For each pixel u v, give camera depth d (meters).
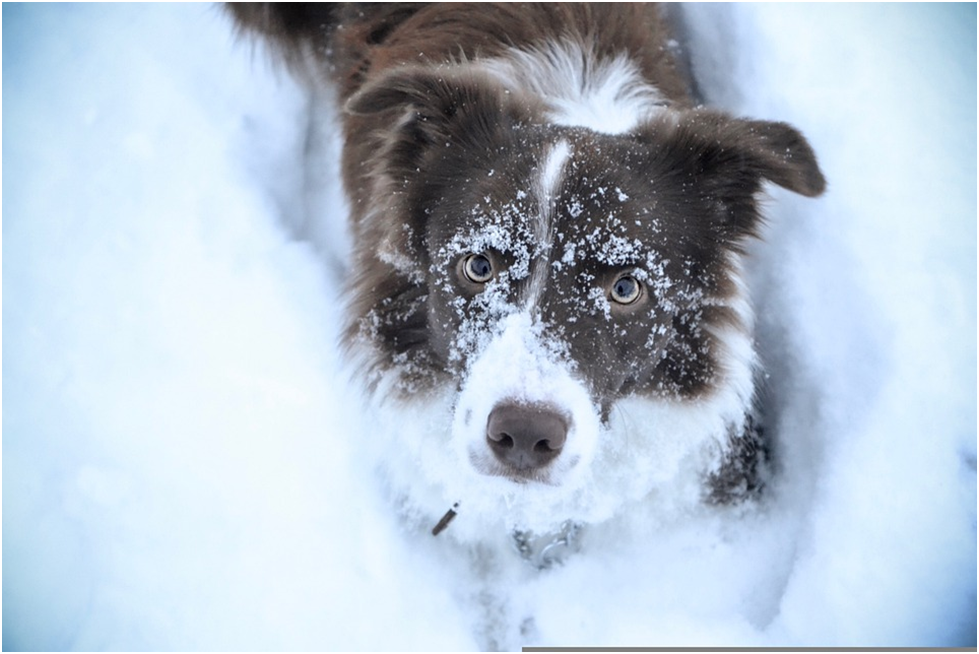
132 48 1.36
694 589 1.18
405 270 1.13
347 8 1.30
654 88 1.21
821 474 1.18
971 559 1.15
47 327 1.24
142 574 1.17
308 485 1.19
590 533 1.21
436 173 1.12
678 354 1.13
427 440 1.16
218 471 1.19
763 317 1.24
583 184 1.08
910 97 1.27
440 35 1.24
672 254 1.10
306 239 1.30
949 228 1.22
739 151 1.11
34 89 1.34
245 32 1.34
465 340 1.09
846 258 1.22
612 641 1.17
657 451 1.16
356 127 1.24
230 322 1.24
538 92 1.18
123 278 1.26
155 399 1.21
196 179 1.29
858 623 1.14
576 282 1.08
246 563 1.17
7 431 1.21
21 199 1.29
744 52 1.30
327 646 1.16
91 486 1.19
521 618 1.19
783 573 1.18
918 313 1.19
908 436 1.17
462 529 1.20
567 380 1.06
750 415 1.20
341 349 1.17
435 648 1.17
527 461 1.06
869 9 1.31
